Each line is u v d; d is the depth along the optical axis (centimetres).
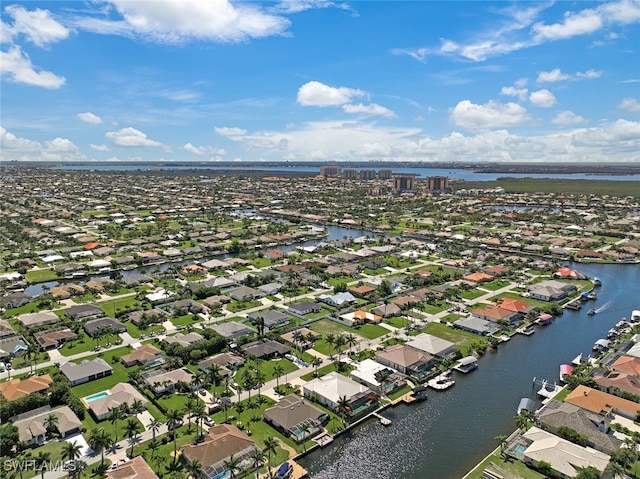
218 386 13775
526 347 17362
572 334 18662
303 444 11281
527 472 10250
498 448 11100
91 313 19488
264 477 10081
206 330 17200
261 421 12156
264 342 16388
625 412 12406
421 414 12812
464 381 14700
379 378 13825
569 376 14238
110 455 10588
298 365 15325
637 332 18025
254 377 13400
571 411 12031
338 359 15612
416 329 18538
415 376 14700
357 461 10869
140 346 16362
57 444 10931
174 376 14000
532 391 14125
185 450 10488
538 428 11725
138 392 13200
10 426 10694
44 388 13050
